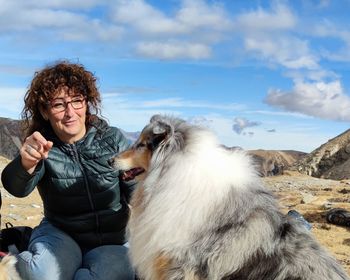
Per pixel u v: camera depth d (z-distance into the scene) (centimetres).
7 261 131
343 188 716
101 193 139
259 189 121
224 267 114
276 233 115
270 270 111
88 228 142
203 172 118
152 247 123
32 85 139
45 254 132
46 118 140
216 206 117
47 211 144
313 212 399
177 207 118
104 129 142
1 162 626
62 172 136
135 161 131
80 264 139
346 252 268
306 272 109
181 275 119
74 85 135
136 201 131
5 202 388
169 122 125
